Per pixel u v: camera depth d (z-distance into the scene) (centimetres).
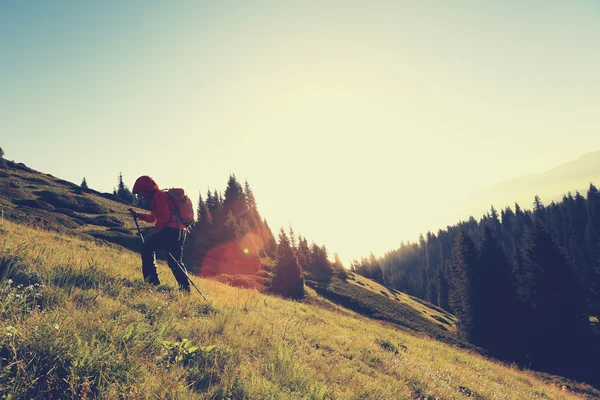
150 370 353
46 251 708
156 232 703
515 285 5212
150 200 699
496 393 902
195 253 6506
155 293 632
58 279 521
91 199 6875
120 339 375
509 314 4912
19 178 7006
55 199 6147
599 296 5475
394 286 15438
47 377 289
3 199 5203
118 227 5550
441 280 11956
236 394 366
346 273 9531
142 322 456
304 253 9400
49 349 310
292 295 5056
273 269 5578
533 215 17012
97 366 314
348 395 482
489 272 5228
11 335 312
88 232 4947
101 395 287
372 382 590
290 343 645
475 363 1445
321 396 432
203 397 345
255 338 575
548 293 4956
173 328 491
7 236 756
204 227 8212
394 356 884
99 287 538
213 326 550
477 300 5194
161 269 1042
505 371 1523
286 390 416
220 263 6306
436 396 675
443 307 11650
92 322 388
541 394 1227
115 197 8081
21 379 273
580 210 14262
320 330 920
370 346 912
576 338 4669
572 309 4800
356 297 6638
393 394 575
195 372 385
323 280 7644
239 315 675
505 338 4812
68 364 310
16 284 475
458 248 6284
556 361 4356
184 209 708
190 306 618
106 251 1144
